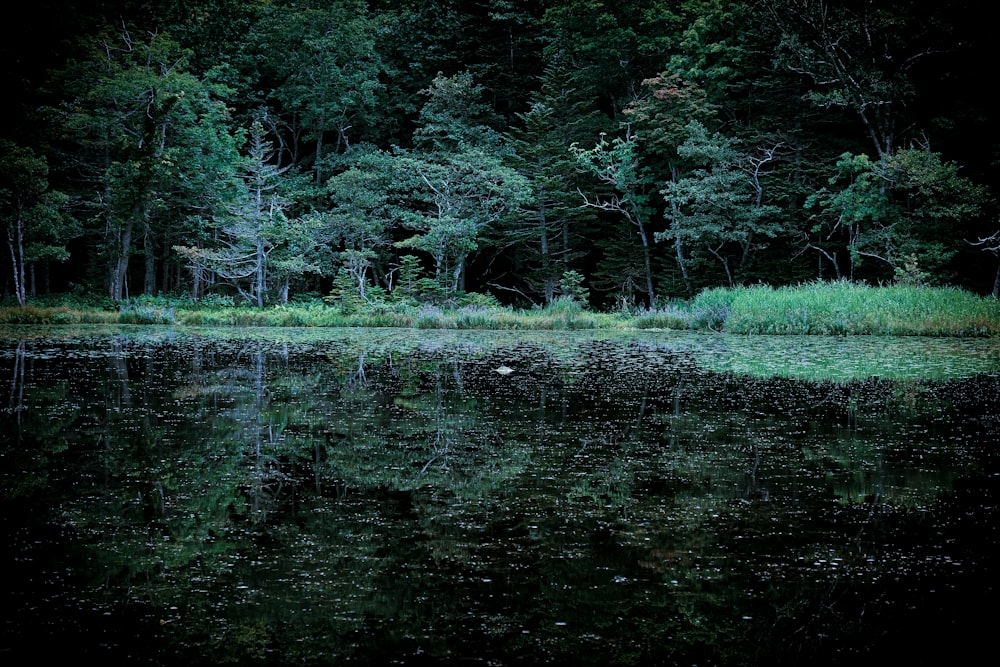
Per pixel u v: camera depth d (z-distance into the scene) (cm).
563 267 3216
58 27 3103
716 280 3025
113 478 627
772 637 360
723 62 3086
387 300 2978
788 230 2920
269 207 3161
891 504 564
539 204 3158
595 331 2372
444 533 500
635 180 3133
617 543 482
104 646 347
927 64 2752
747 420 889
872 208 2638
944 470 661
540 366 1414
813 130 3141
